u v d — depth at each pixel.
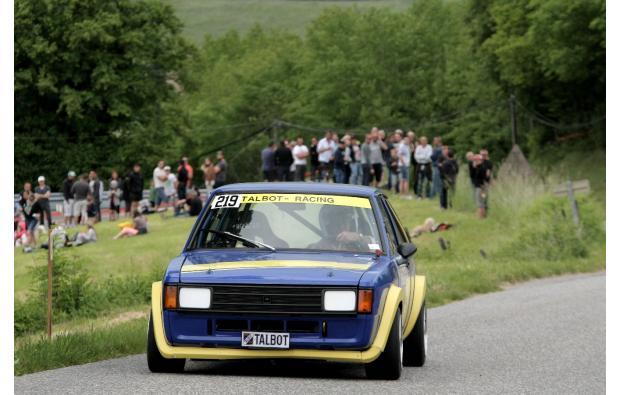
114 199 139.38
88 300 60.34
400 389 25.94
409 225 110.12
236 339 26.41
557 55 193.50
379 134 116.50
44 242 111.50
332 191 30.62
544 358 35.19
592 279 75.19
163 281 27.06
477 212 111.75
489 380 29.19
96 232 119.75
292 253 28.78
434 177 122.44
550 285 71.06
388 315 27.14
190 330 26.64
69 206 132.75
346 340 26.38
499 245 98.94
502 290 69.81
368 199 30.61
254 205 30.20
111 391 24.23
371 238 29.59
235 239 29.41
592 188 191.12
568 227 96.94
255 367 30.12
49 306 38.12
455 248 100.75
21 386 25.61
